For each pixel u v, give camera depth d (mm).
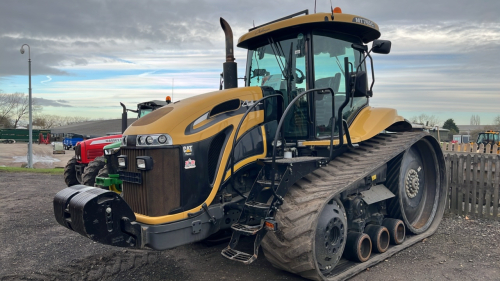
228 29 4828
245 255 3705
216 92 4082
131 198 3684
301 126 4391
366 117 5008
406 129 5812
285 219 3689
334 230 3928
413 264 4363
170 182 3523
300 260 3598
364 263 4250
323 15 4203
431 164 5969
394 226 4832
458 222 6105
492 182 6293
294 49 4441
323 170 4344
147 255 4711
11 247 5086
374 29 4730
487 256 4559
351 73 4230
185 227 3566
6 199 8352
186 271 4227
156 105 10219
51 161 24328
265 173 4023
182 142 3592
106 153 7137
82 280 4020
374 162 4422
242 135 4016
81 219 3092
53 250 4949
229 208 3922
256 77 4973
